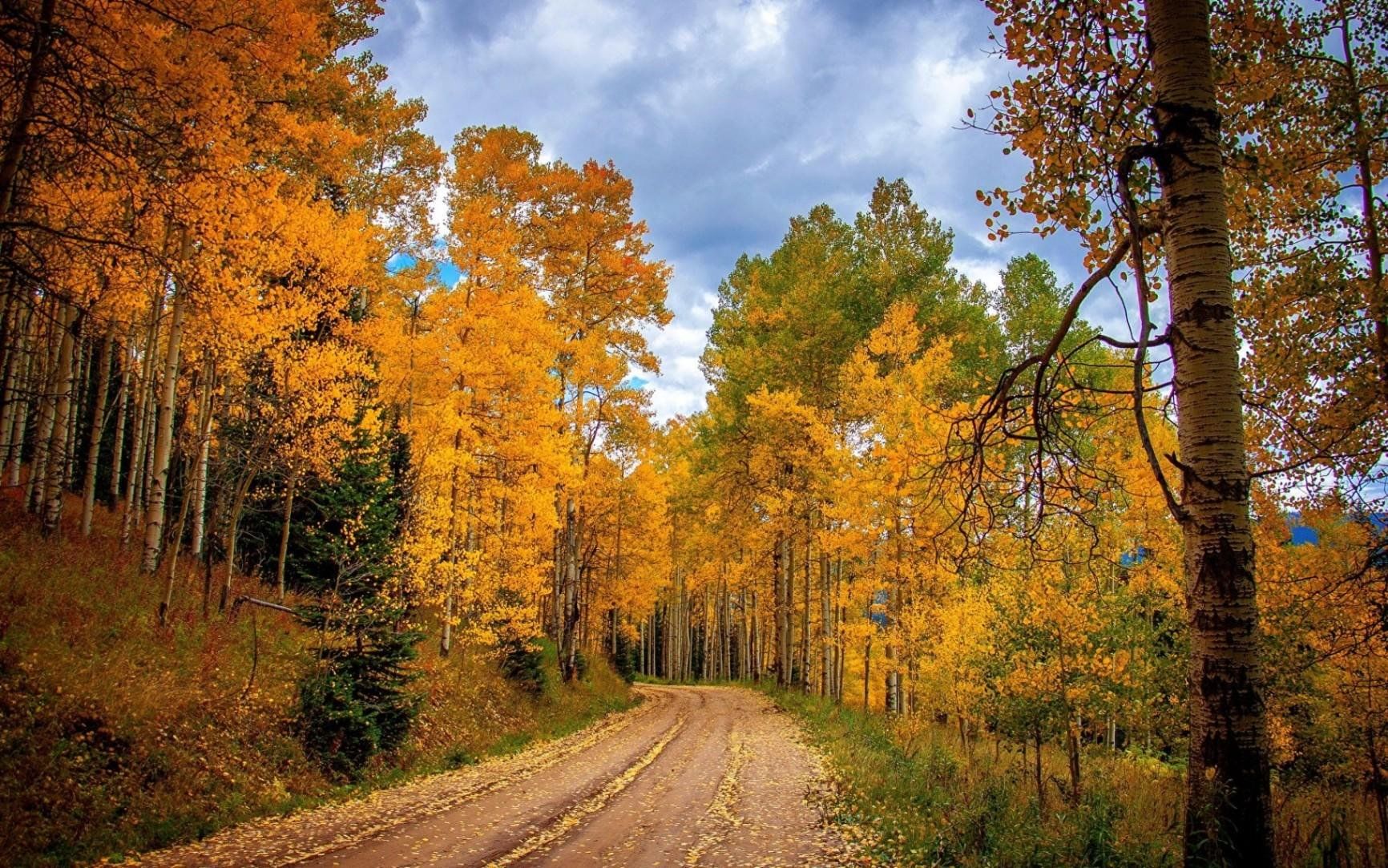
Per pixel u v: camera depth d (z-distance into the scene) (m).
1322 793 9.80
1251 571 3.51
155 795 7.57
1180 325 3.71
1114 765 12.06
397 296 19.44
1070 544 9.42
